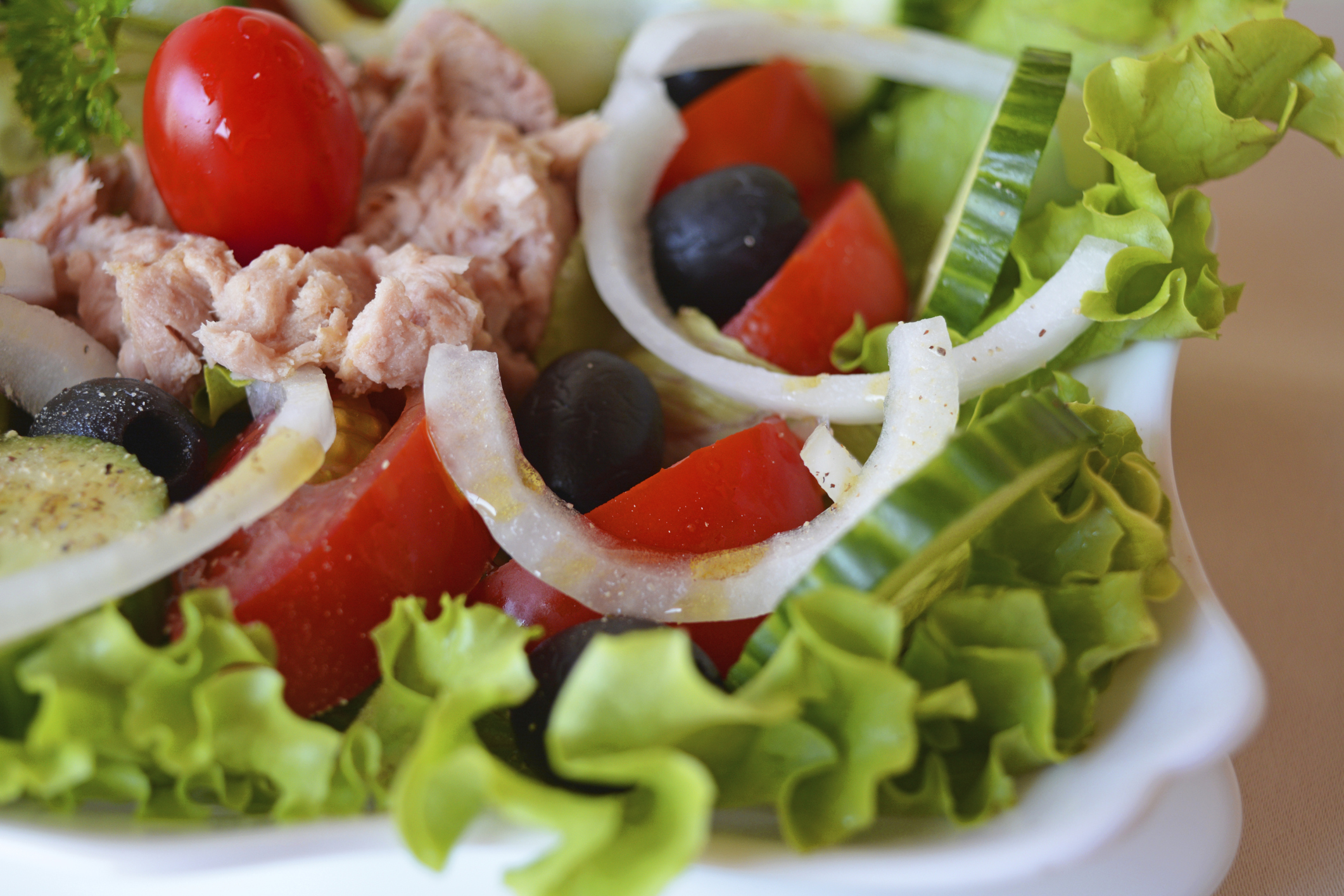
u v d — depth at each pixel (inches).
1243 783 7.5
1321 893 7.1
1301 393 9.4
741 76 9.1
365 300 7.4
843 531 6.8
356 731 6.2
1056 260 7.8
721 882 5.9
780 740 6.0
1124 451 7.0
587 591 6.8
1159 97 7.6
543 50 9.3
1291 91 7.5
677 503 7.0
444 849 5.8
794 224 8.2
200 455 6.9
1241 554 8.5
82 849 5.8
